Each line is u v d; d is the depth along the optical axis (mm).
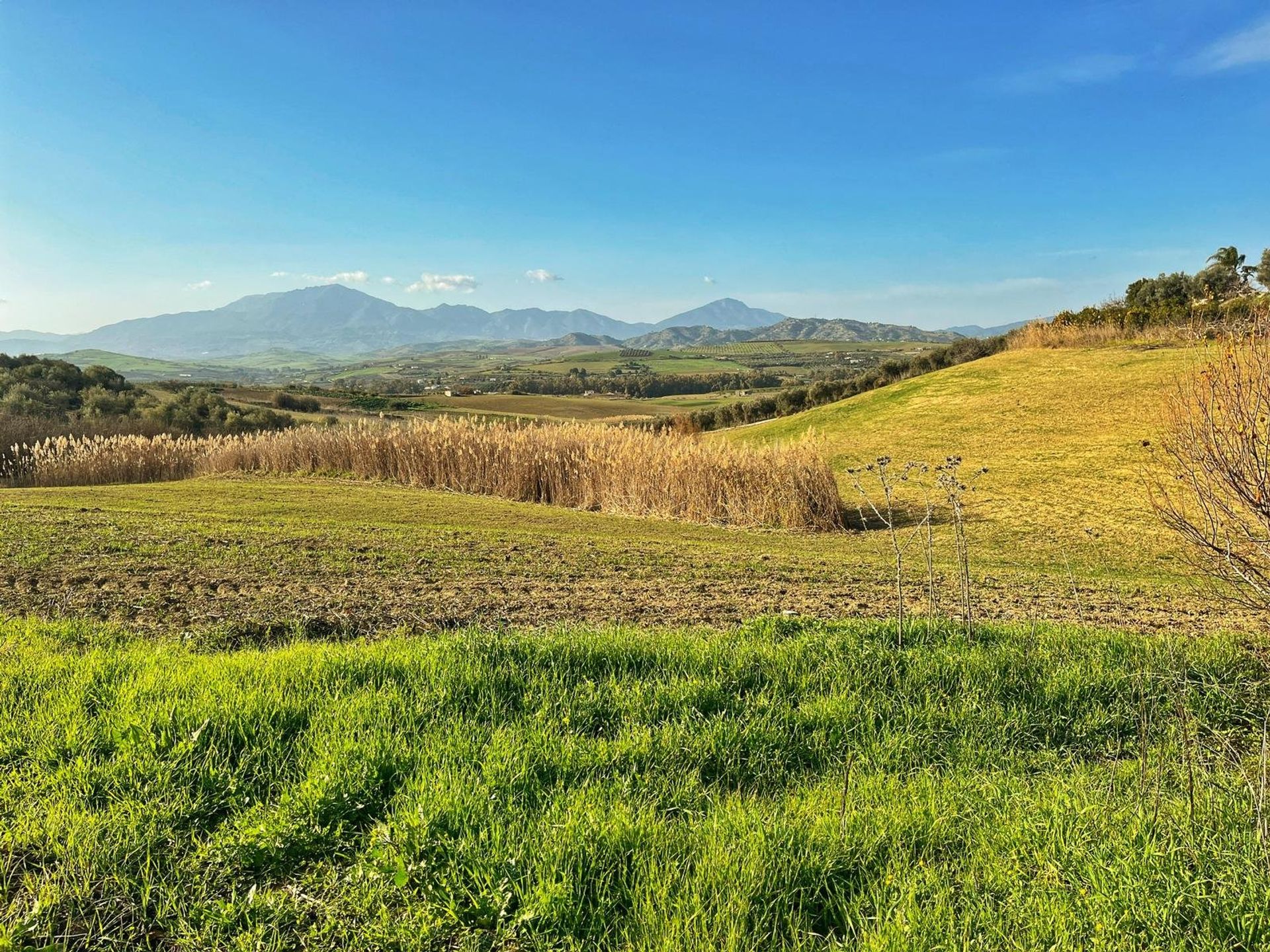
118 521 10172
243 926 2473
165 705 3650
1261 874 2533
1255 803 3111
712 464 15500
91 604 6223
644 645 4914
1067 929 2371
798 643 5059
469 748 3490
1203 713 4434
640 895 2533
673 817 3182
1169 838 2828
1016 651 5039
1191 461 5367
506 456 18078
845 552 11453
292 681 4098
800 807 3209
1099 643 5324
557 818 2945
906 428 24375
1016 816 3158
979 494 16156
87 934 2410
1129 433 18938
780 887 2604
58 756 3318
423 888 2568
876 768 3807
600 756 3564
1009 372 27781
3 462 20781
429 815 2906
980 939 2309
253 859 2750
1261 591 4945
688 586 7898
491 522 13070
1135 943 2295
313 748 3432
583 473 16891
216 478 19578
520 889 2543
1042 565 10664
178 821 2965
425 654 4543
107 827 2852
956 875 2727
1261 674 4855
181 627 5695
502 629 5488
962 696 4555
